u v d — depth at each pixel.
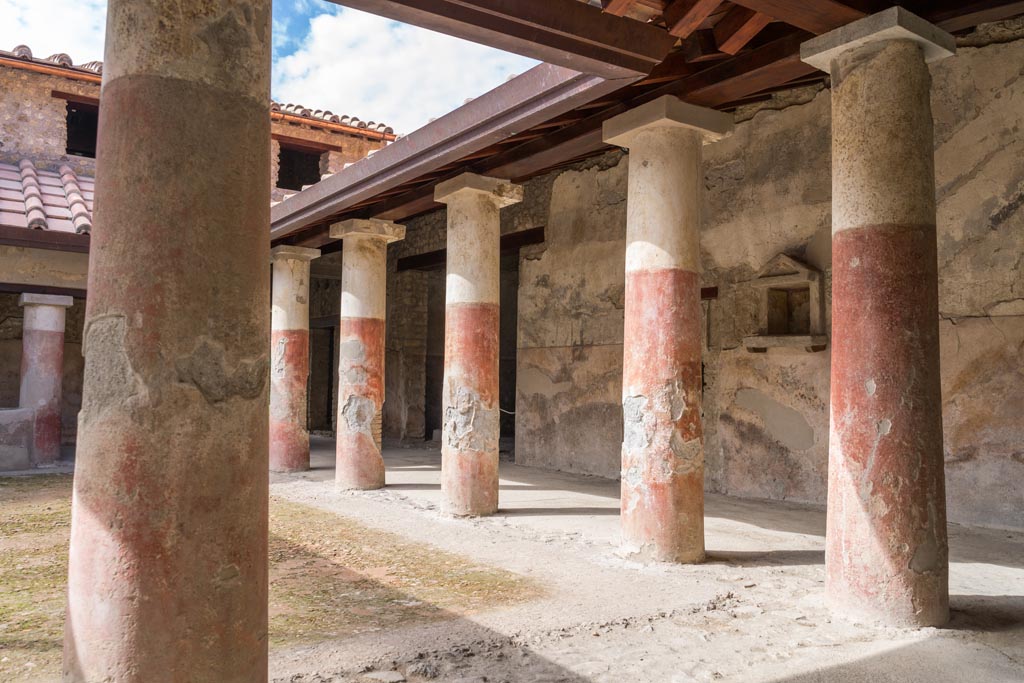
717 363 8.70
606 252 10.22
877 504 3.80
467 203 6.89
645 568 4.97
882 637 3.61
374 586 4.59
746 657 3.37
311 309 16.97
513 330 16.33
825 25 4.04
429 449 13.16
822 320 7.57
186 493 2.07
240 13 2.26
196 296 2.12
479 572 4.92
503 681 3.09
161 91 2.12
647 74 4.47
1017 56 6.38
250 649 2.16
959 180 6.70
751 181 8.38
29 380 10.98
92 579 2.05
